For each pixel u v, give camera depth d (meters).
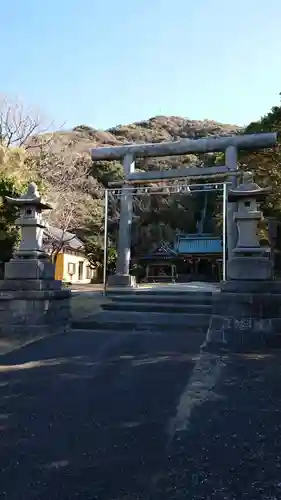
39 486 2.52
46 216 21.03
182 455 2.94
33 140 21.67
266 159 17.56
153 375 5.04
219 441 3.18
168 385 4.62
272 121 17.84
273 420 3.60
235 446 3.09
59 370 5.26
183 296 10.69
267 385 4.63
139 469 2.74
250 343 6.72
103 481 2.58
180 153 15.53
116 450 3.01
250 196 7.46
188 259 28.88
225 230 13.14
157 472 2.70
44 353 6.23
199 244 27.56
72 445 3.09
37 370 5.26
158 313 9.20
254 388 4.52
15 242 11.16
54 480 2.59
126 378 4.90
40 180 13.77
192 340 7.30
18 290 7.79
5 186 11.09
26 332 7.55
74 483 2.55
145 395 4.27
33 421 3.55
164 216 35.56
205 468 2.75
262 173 17.14
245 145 14.77
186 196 35.03
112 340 7.25
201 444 3.12
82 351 6.37
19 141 20.67
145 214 35.09
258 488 2.51
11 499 2.37
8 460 2.85
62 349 6.51
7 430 3.36
